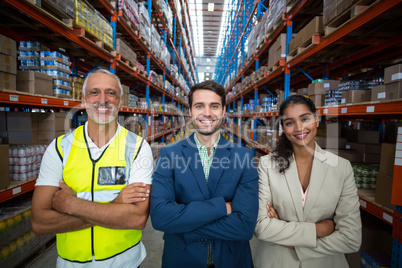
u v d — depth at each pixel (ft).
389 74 4.20
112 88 3.36
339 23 6.30
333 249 3.25
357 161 6.80
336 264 3.56
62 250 3.18
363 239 5.42
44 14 5.51
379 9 4.43
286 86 9.86
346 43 7.13
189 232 3.10
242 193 3.22
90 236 3.16
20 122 6.59
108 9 9.37
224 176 3.33
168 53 21.84
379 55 9.27
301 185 3.81
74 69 10.32
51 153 3.20
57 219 3.00
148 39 14.64
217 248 3.20
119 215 3.04
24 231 5.81
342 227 3.33
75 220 3.03
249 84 17.87
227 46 43.39
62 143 3.26
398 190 3.64
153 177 3.41
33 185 5.86
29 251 6.03
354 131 7.99
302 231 3.31
